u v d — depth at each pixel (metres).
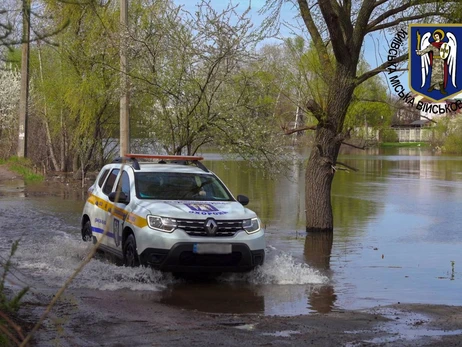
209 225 9.50
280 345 6.34
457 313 7.88
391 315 7.75
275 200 22.45
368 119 17.81
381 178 34.19
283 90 15.70
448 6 13.74
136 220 9.77
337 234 15.15
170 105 15.66
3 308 5.39
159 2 17.44
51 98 29.12
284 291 9.16
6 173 29.38
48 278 9.32
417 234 15.22
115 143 30.56
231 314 7.69
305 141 17.84
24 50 30.28
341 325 7.21
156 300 8.35
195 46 15.42
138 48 15.71
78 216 17.00
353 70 14.91
